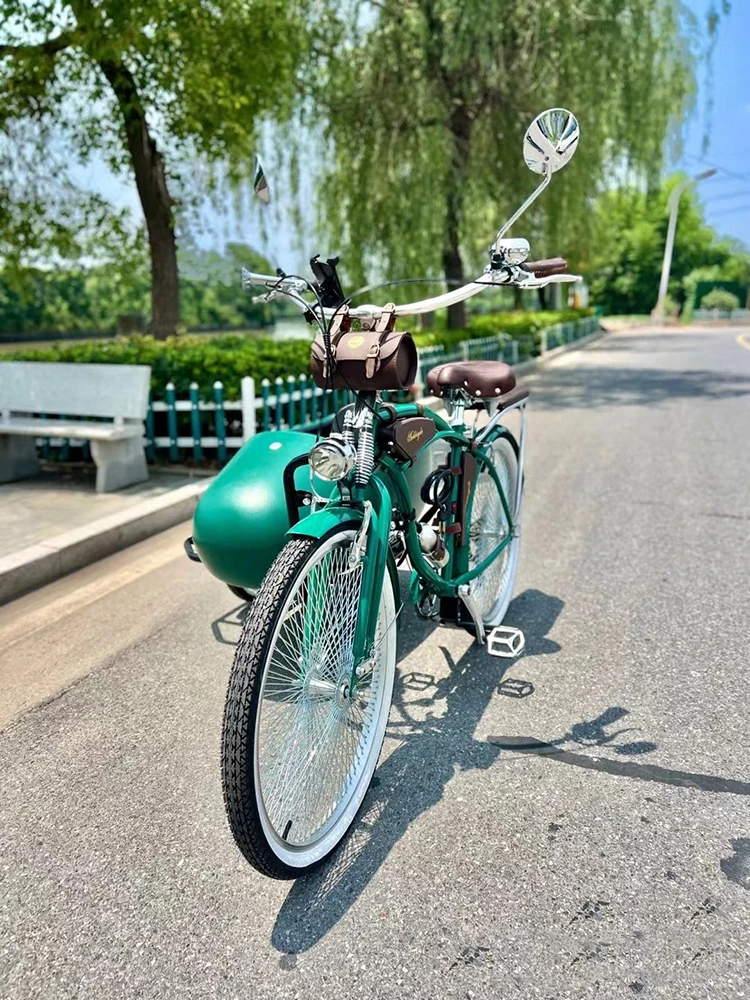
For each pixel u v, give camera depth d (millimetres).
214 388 6688
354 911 2139
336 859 2332
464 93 13656
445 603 3400
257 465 3518
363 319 2646
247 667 1991
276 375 7238
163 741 2955
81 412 6133
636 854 2318
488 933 2049
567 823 2459
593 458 7809
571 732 2967
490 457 3771
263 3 9094
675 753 2816
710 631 3801
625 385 14523
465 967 1948
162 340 9383
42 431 5949
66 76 9297
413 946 2018
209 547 3406
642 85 13359
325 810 2391
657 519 5645
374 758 2586
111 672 3490
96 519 5238
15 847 2410
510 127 13914
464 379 3367
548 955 1975
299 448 3582
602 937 2023
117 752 2891
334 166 14320
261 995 1892
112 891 2230
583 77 12688
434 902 2158
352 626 2457
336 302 2664
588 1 12438
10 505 5625
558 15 12062
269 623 2035
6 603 4273
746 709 3096
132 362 6887
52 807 2592
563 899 2154
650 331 41531
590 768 2740
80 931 2096
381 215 14148
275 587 2084
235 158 10758
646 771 2715
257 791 2008
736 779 2662
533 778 2691
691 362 19500
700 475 6988
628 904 2131
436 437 2979
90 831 2477
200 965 1980
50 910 2166
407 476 3113
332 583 2367
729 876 2225
